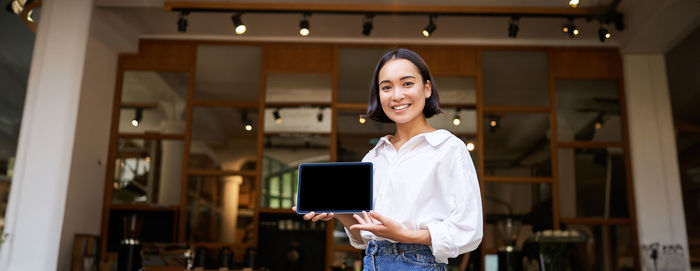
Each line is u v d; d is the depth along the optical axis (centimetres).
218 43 688
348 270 614
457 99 670
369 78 677
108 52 667
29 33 488
